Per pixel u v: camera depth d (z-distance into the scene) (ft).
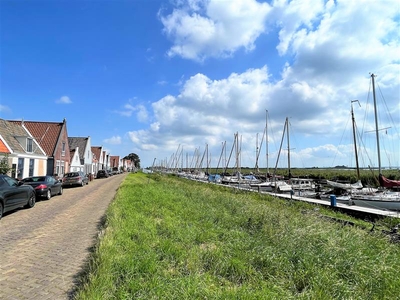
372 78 84.17
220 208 37.60
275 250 19.02
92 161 195.11
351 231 24.11
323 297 13.05
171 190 61.67
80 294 12.38
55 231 26.50
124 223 24.93
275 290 13.82
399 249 21.45
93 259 16.25
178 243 20.53
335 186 77.30
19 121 91.04
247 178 144.56
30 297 13.35
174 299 12.14
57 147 106.83
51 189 55.11
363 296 13.79
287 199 61.05
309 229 23.57
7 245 21.88
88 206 43.93
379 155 81.41
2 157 67.00
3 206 33.14
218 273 15.97
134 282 13.28
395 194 62.23
